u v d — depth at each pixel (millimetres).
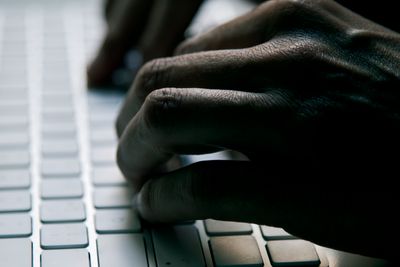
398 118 445
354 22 501
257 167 452
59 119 688
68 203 536
